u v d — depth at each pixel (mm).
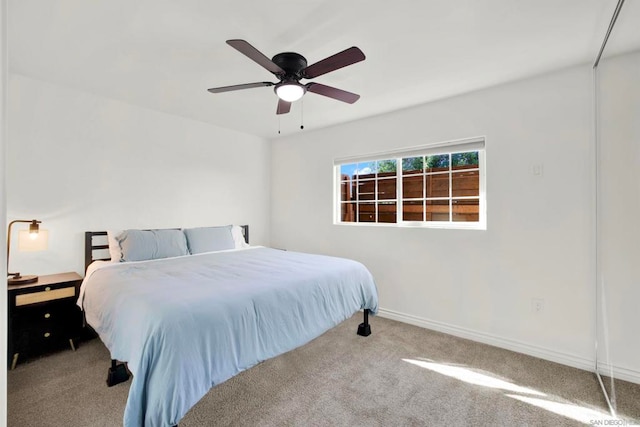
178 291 1757
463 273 2787
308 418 1674
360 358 2363
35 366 2184
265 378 2072
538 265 2410
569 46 1977
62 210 2705
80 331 2494
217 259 2855
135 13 1658
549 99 2352
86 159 2840
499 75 2391
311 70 1780
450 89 2660
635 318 1997
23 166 2504
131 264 2602
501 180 2572
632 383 1991
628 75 2004
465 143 2805
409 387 1974
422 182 3240
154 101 3033
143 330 1453
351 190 3811
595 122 2168
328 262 2689
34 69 2350
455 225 3014
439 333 2871
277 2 1561
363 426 1615
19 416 1648
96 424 1593
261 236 4488
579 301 2242
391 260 3285
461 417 1688
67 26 1783
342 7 1600
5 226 713
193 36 1876
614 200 2061
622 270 2039
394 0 1546
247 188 4293
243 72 2367
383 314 3334
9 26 1777
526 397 1873
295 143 4273
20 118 2484
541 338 2395
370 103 2994
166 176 3426
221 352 1493
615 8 1593
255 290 1824
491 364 2279
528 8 1603
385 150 3320
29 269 2537
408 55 2088
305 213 4145
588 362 2199
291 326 1881
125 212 3105
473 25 1753
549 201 2359
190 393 1334
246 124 3809
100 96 2908
